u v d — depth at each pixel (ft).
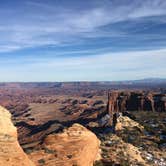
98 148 161.17
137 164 172.24
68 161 115.75
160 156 211.61
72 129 136.98
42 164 107.55
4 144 83.92
